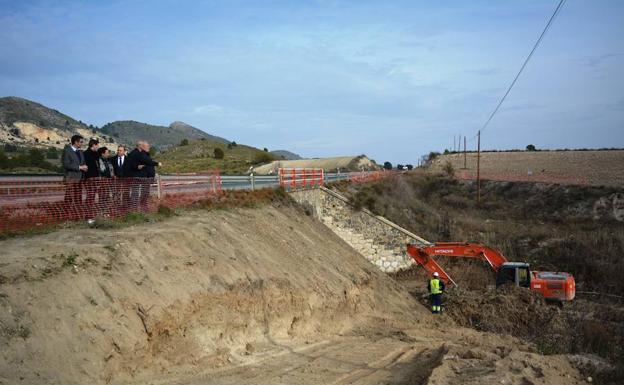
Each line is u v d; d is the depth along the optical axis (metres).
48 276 10.06
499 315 25.86
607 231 44.12
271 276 16.36
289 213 26.42
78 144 14.29
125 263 11.84
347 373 13.41
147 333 10.83
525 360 14.50
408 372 14.05
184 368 11.26
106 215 14.87
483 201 62.06
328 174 52.41
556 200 55.94
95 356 9.45
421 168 95.06
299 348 15.21
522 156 96.38
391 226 40.53
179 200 19.05
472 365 13.97
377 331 19.91
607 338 23.19
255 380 11.62
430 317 25.73
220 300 13.27
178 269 13.07
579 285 36.91
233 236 17.34
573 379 14.02
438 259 40.75
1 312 8.73
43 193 13.45
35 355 8.57
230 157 101.19
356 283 22.91
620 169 72.19
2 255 10.49
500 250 43.16
